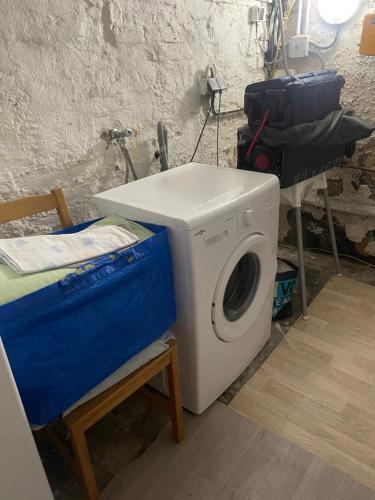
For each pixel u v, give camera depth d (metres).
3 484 0.75
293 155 1.65
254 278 1.58
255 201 1.33
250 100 1.65
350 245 2.48
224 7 1.95
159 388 1.51
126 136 1.57
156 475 1.25
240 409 1.48
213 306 1.28
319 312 2.01
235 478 1.23
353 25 2.04
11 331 0.78
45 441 1.38
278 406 1.48
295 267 1.92
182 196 1.30
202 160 2.15
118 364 1.04
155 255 1.09
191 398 1.41
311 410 1.46
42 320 0.82
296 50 2.24
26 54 1.22
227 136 2.30
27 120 1.27
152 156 1.81
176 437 1.34
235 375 1.57
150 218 1.19
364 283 2.25
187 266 1.16
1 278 0.86
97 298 0.94
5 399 0.69
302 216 2.60
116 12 1.44
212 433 1.38
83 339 0.92
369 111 2.14
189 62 1.86
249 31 2.19
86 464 1.03
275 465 1.26
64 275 0.90
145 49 1.61
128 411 1.49
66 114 1.39
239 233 1.29
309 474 1.23
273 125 1.62
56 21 1.27
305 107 1.59
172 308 1.22
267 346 1.79
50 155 1.38
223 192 1.32
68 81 1.36
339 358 1.70
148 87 1.68
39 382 0.85
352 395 1.52
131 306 1.04
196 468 1.27
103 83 1.48
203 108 2.04
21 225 1.35
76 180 1.50
